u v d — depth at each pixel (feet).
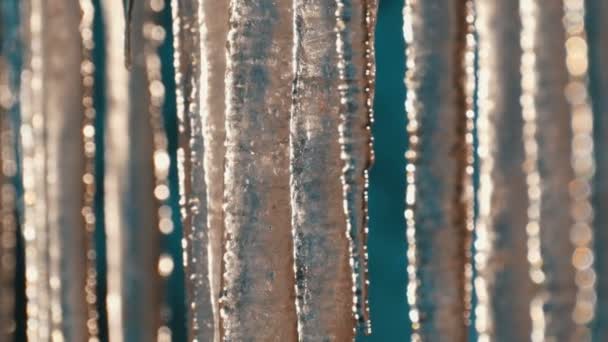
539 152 2.87
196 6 3.22
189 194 3.22
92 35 3.49
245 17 3.05
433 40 2.99
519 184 2.97
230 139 3.05
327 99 2.99
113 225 3.46
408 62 3.01
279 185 3.05
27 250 3.48
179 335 3.54
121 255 3.45
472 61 3.02
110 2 3.46
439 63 2.99
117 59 3.46
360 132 2.98
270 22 3.05
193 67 3.22
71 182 3.43
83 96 3.45
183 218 3.24
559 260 2.85
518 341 2.96
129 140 3.46
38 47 3.44
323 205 2.99
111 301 3.46
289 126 3.05
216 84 3.15
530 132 2.89
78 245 3.43
